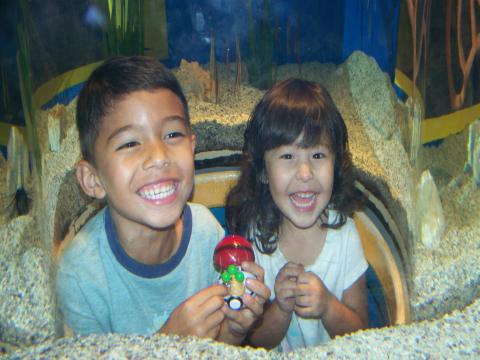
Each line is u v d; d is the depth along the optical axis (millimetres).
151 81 542
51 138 792
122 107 523
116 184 541
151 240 597
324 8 1101
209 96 1104
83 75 938
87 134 563
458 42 857
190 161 563
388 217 772
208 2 1116
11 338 468
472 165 739
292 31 1133
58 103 857
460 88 826
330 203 702
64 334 508
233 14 1124
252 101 1098
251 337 676
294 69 1146
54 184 728
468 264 580
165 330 531
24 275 553
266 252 707
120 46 1065
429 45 869
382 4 998
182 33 1146
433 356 387
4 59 724
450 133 785
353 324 637
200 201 933
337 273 695
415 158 787
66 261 602
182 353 390
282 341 709
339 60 1109
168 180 540
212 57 1168
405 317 548
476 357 386
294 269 631
